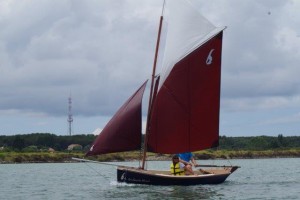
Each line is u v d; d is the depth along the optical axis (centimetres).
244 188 4544
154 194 3941
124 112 4328
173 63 4472
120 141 4309
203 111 4547
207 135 4559
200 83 4531
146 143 4450
